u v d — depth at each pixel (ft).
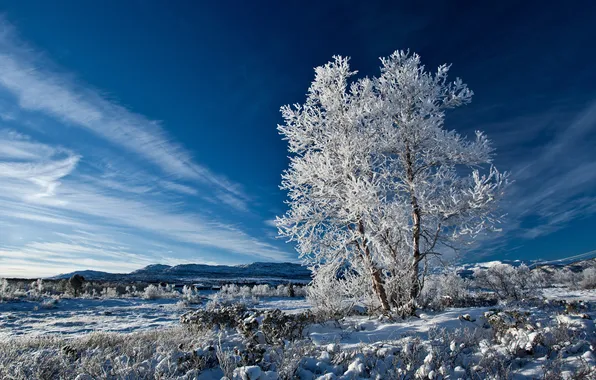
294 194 37.78
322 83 39.27
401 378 11.35
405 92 38.17
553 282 91.04
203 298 84.28
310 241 37.04
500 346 14.94
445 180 36.22
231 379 11.34
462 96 37.50
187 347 17.57
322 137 38.52
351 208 32.60
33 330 38.22
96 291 97.30
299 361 12.50
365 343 19.11
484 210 33.35
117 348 19.03
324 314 32.32
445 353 13.70
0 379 12.28
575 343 13.74
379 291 35.24
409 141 37.09
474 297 42.42
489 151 35.70
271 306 65.05
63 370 12.97
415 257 34.91
